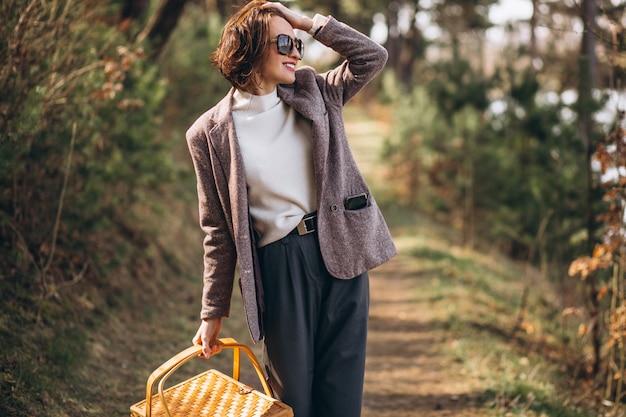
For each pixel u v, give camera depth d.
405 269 8.87
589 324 5.02
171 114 8.63
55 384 3.24
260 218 2.18
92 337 4.02
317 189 2.15
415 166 15.32
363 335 2.26
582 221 5.98
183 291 5.84
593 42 8.28
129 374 3.86
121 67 4.35
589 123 5.09
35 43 3.64
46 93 3.77
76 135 4.22
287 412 2.07
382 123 25.47
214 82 8.84
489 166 10.73
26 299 3.79
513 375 4.55
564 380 4.89
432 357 5.20
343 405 2.25
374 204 2.29
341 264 2.20
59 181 4.31
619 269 4.71
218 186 2.16
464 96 11.09
